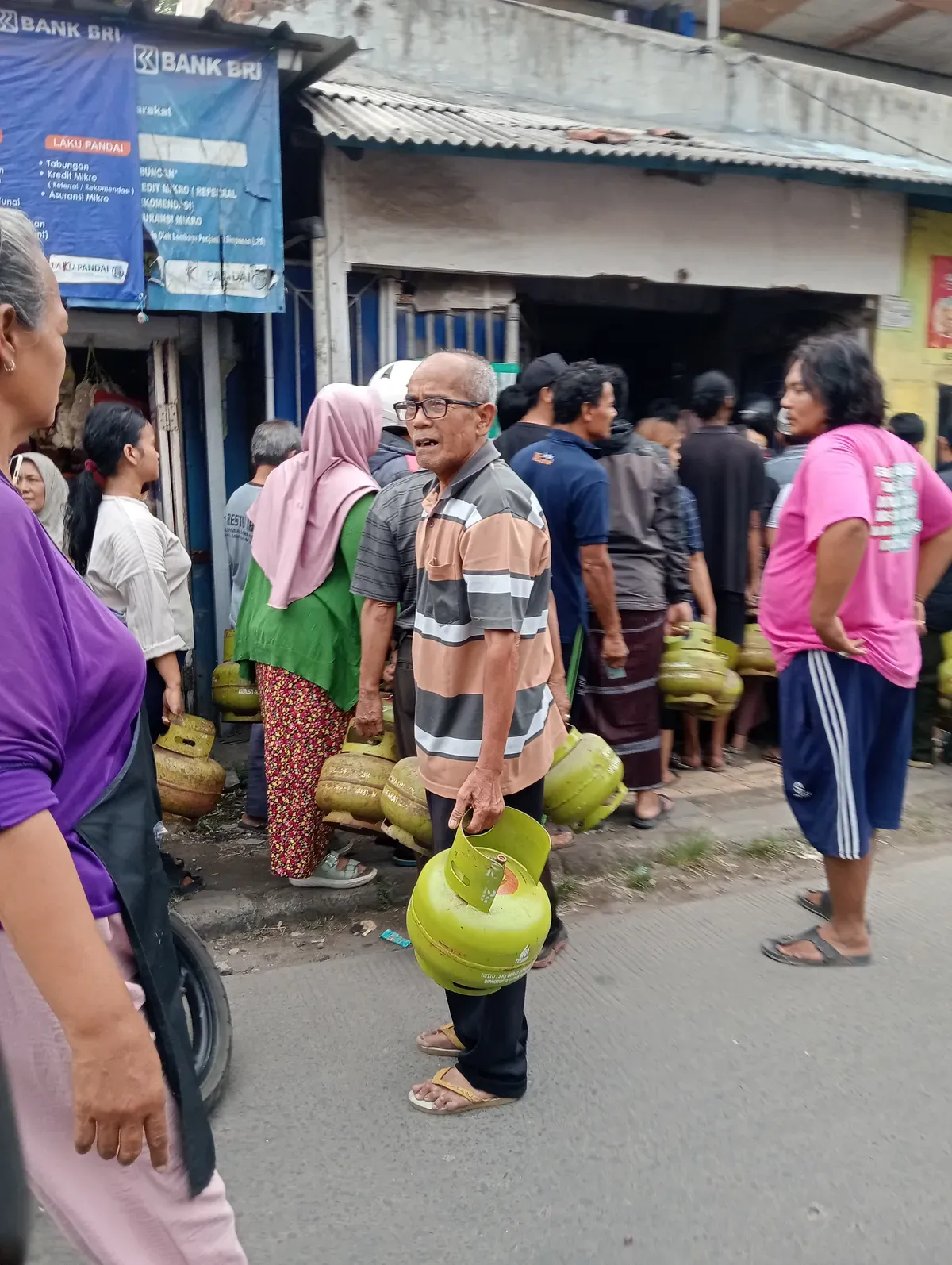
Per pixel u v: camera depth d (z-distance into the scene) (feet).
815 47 41.11
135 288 15.69
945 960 11.12
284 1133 8.26
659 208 22.09
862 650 10.23
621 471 13.97
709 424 17.07
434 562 8.06
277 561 11.94
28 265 4.29
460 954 7.65
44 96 14.76
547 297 23.80
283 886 12.71
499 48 24.13
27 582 4.00
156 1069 4.20
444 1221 7.30
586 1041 9.53
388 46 23.22
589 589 12.91
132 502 12.19
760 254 23.57
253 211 16.33
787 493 10.77
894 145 28.63
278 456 15.24
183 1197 4.82
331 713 12.08
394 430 13.75
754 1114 8.47
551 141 18.62
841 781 10.43
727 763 18.08
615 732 14.28
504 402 15.14
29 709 3.94
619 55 25.17
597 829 14.60
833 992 10.43
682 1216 7.34
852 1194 7.56
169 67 15.44
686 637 15.12
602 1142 8.14
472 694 8.13
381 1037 9.66
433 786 8.36
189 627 12.82
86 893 4.39
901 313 25.77
